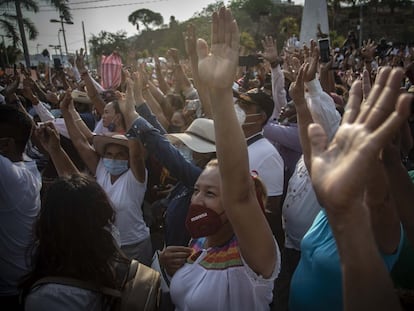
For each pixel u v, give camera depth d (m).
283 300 3.15
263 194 1.90
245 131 3.11
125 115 2.70
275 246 1.68
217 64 1.45
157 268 2.26
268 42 4.52
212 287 1.70
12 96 5.97
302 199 2.78
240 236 1.60
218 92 1.46
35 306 1.53
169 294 2.02
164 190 3.54
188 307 1.75
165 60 8.29
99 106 4.77
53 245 1.60
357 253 0.86
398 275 1.85
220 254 1.77
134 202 2.93
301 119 1.98
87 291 1.56
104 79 5.12
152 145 2.55
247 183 1.55
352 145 0.88
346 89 5.84
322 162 0.91
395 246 1.49
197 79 2.87
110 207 1.73
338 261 1.73
